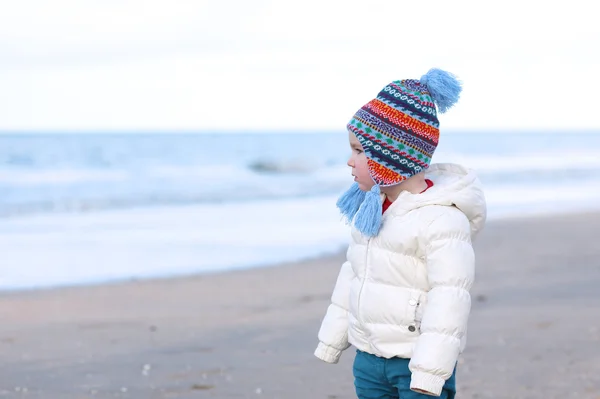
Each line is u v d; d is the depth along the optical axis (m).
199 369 4.70
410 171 2.64
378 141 2.63
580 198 20.16
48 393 4.22
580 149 73.81
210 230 13.06
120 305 6.91
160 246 11.07
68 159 40.41
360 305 2.67
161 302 7.03
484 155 55.25
